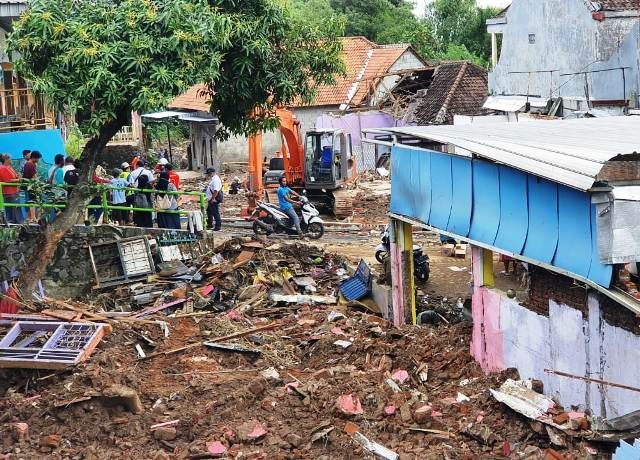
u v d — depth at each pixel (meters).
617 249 11.22
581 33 28.39
